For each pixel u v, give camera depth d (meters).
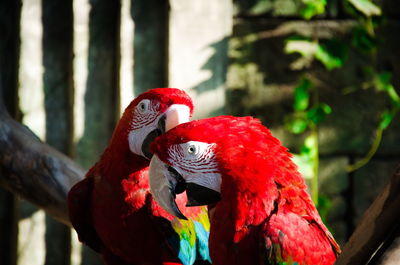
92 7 5.98
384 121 6.52
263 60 6.42
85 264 6.20
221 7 5.92
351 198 6.65
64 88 6.09
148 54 6.00
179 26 5.87
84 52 5.99
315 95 6.49
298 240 3.31
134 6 5.93
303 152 6.42
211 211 3.64
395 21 6.55
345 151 6.61
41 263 6.20
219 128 3.42
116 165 3.96
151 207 3.91
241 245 3.37
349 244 2.79
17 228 6.14
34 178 4.60
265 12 6.37
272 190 3.36
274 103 6.46
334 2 6.42
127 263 4.21
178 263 4.05
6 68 6.00
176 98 3.89
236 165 3.35
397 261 2.63
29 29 5.93
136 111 3.93
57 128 6.12
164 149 3.48
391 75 6.52
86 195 4.11
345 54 6.35
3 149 4.62
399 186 2.59
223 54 5.96
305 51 6.39
